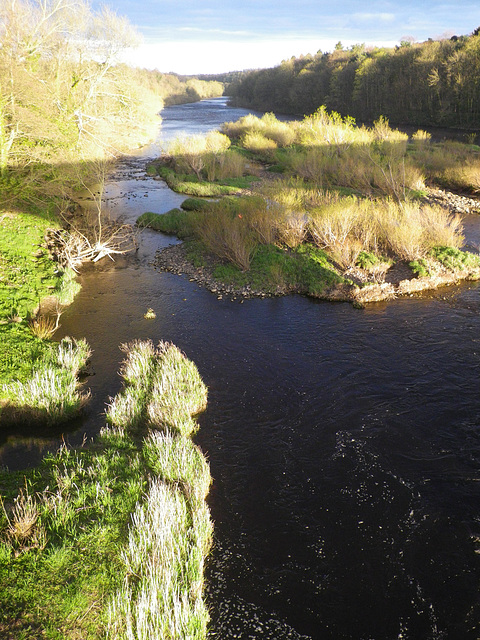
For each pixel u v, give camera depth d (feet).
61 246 65.87
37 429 32.45
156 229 75.97
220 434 31.81
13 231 65.72
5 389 33.55
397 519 25.07
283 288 53.78
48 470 27.61
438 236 60.70
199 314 48.80
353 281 53.11
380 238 62.34
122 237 69.62
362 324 45.80
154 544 22.13
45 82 96.99
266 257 58.08
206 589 21.59
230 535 24.34
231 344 43.04
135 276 58.65
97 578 20.39
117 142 138.41
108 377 38.22
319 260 56.59
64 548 21.54
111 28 110.11
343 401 34.81
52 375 35.12
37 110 87.56
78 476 26.89
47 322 46.68
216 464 29.22
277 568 22.58
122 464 28.04
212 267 59.36
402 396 35.09
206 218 68.28
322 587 21.67
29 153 77.97
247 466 29.01
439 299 50.29
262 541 24.00
